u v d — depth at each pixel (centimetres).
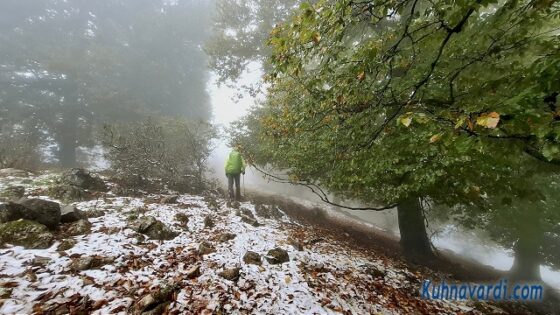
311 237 759
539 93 264
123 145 981
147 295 348
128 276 389
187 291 386
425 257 943
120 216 593
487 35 452
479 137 266
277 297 424
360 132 538
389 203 707
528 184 673
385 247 980
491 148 322
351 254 702
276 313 386
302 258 581
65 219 508
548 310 839
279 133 698
